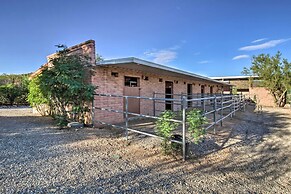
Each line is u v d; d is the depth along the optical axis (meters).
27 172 3.18
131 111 9.19
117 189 2.77
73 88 6.39
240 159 4.23
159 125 4.45
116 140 5.38
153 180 3.11
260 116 11.71
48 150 4.36
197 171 3.54
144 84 10.06
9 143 4.78
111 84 8.06
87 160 3.84
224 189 2.92
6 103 17.73
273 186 3.07
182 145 4.16
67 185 2.81
